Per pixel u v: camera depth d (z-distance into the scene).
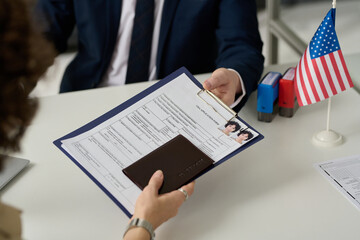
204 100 1.06
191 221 0.93
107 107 1.32
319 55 1.06
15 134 0.58
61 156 1.14
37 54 0.56
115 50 1.60
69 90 1.62
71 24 1.70
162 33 1.55
